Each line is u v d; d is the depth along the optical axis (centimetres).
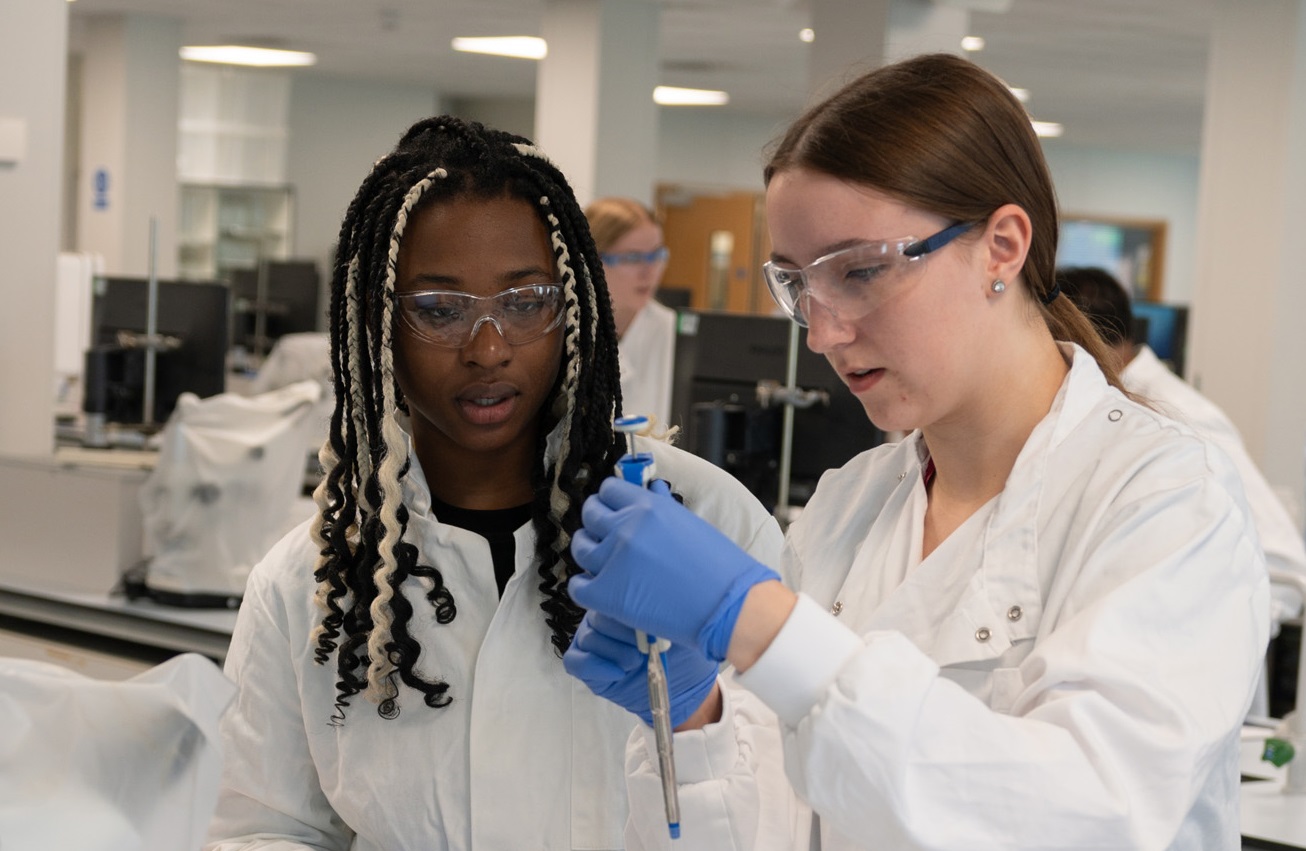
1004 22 777
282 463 312
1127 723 94
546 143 756
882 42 566
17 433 399
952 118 108
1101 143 1407
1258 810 216
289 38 967
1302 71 580
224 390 444
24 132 395
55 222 400
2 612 326
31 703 87
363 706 132
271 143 1176
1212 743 94
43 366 401
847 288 108
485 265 123
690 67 1022
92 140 923
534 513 131
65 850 83
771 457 354
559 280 128
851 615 127
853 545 134
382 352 123
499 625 131
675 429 148
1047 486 113
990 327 112
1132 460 110
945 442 121
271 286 816
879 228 106
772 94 1136
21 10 393
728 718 121
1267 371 586
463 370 124
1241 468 344
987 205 108
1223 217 600
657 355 481
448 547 132
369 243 127
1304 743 224
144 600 317
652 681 105
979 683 111
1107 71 942
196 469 306
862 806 93
